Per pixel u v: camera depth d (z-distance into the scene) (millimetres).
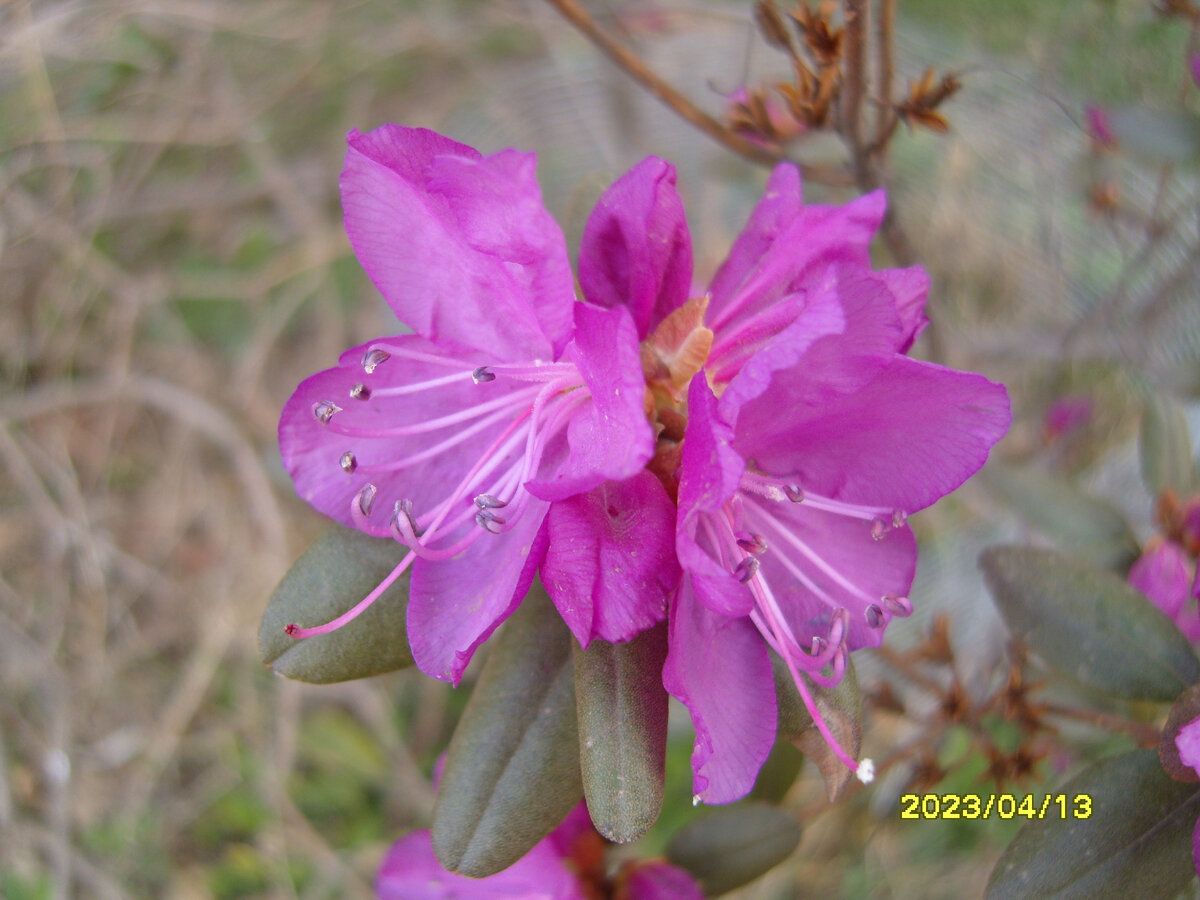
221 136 255
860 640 85
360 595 91
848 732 87
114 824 213
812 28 109
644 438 65
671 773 194
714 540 80
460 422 88
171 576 234
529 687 92
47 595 229
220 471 241
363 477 87
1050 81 186
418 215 80
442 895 115
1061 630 104
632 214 82
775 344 66
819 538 86
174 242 260
